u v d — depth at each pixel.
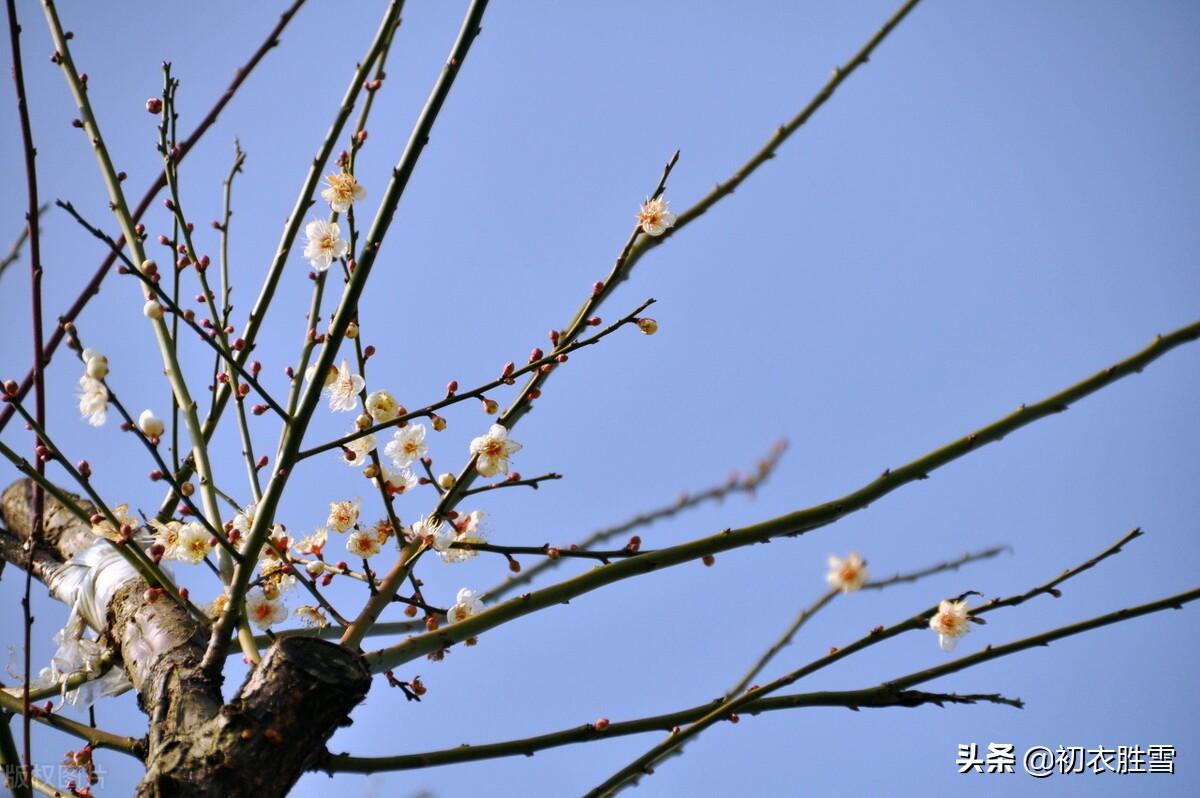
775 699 2.61
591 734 2.62
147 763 2.60
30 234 2.67
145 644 2.67
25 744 2.59
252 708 2.58
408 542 2.67
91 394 2.58
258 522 2.59
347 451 2.67
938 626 2.61
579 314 2.70
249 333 2.69
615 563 2.65
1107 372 2.64
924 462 2.64
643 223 2.69
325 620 2.70
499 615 2.64
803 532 2.65
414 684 2.66
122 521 2.69
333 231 2.67
